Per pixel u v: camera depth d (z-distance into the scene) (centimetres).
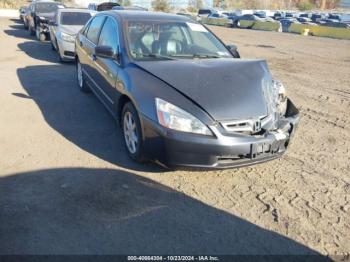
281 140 400
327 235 330
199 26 572
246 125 383
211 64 444
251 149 381
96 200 363
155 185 396
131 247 300
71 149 480
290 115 450
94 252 293
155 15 570
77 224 325
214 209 358
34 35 1795
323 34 2619
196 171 428
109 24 579
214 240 314
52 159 449
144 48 493
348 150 523
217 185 405
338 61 1391
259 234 326
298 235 328
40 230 315
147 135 396
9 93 732
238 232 327
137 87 418
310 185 416
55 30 1126
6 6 4728
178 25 549
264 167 455
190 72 418
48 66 1021
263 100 403
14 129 545
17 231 312
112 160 450
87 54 658
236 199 379
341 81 1017
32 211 341
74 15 1165
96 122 585
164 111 380
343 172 452
